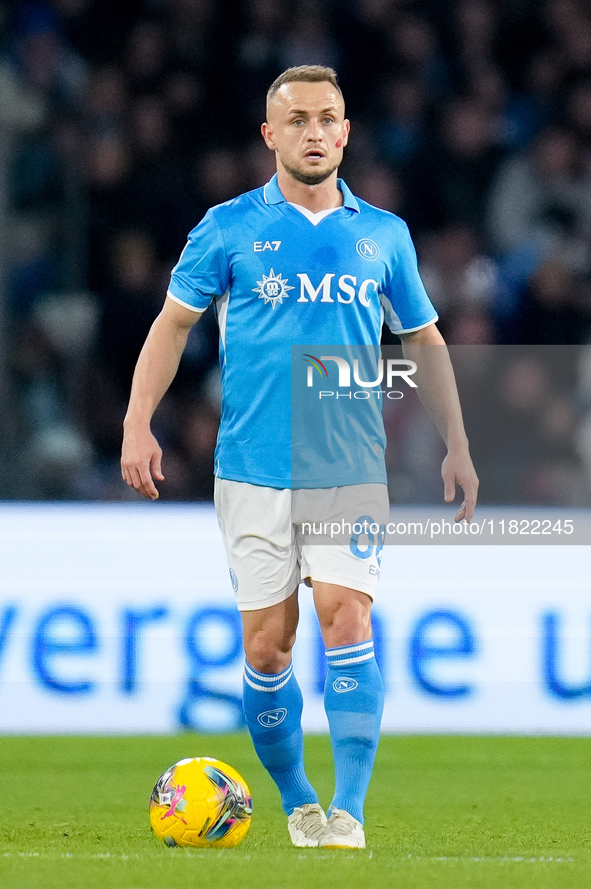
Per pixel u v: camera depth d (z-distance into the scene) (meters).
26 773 22.05
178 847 14.03
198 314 14.70
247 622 14.45
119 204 40.06
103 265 39.34
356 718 13.99
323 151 14.28
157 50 42.72
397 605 27.02
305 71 14.50
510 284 40.41
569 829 16.84
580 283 40.41
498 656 27.06
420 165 42.78
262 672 14.47
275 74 43.06
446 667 26.98
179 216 40.31
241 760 23.59
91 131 40.94
